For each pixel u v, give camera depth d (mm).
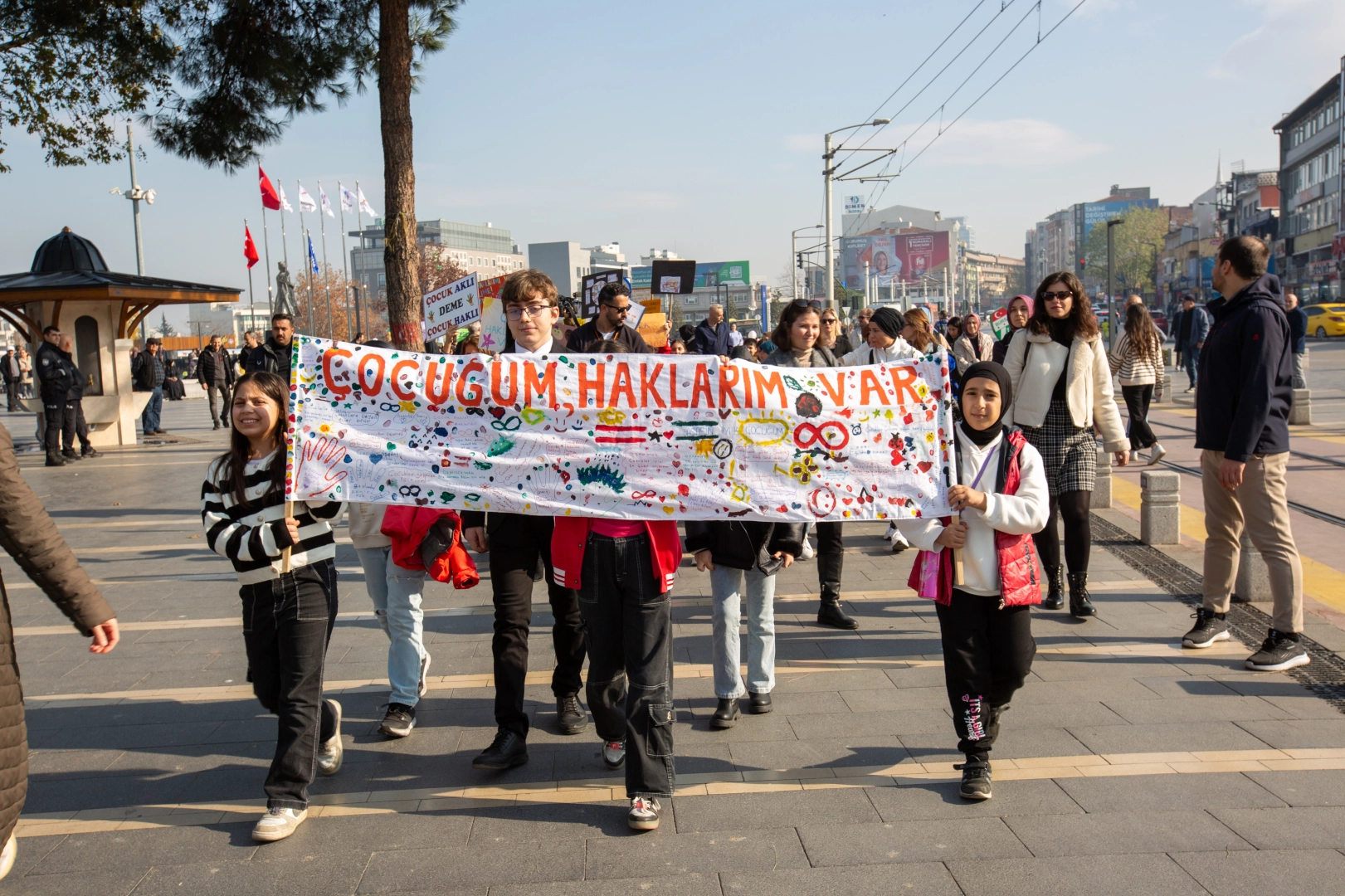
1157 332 11609
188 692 5164
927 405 3916
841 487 3945
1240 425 4820
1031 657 3768
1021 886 3131
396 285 9984
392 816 3746
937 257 131625
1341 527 8180
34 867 3436
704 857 3373
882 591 6785
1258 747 4082
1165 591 6488
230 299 19094
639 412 4012
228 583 7449
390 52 9789
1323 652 5168
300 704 3680
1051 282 5836
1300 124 73375
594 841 3506
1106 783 3811
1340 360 29281
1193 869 3191
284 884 3281
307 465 3893
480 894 3184
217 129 11859
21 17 13078
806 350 5387
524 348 4168
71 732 4648
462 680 5262
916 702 4742
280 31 11656
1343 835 3369
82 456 16156
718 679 4473
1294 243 75500
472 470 3996
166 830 3688
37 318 17438
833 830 3523
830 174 28844
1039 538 6156
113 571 7934
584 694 4969
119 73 14594
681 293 13750
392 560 4301
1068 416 5852
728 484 3965
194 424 22984
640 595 3707
